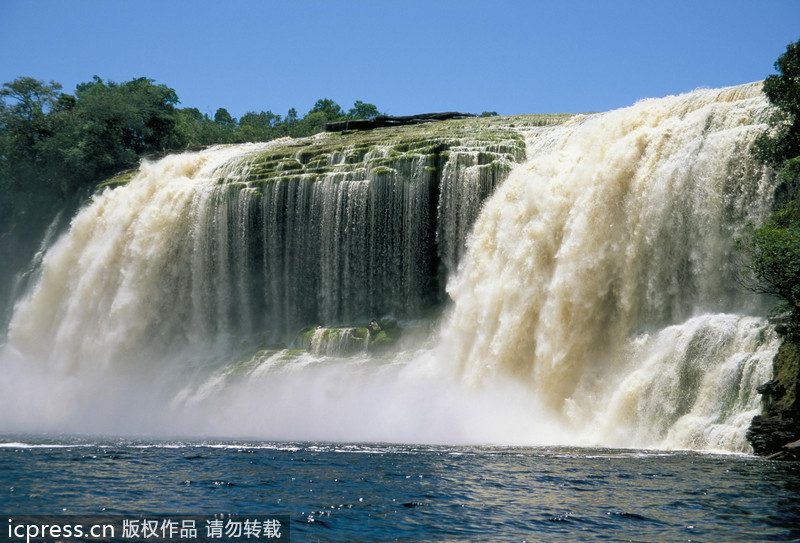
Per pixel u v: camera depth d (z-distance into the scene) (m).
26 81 89.75
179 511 20.19
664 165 40.59
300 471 26.44
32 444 35.56
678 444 33.88
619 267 41.41
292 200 56.69
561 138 51.06
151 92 95.69
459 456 30.58
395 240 53.00
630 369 38.50
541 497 21.78
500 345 44.47
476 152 52.06
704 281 38.09
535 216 45.91
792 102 35.12
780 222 32.41
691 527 18.55
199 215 60.72
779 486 23.23
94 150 84.06
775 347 32.44
